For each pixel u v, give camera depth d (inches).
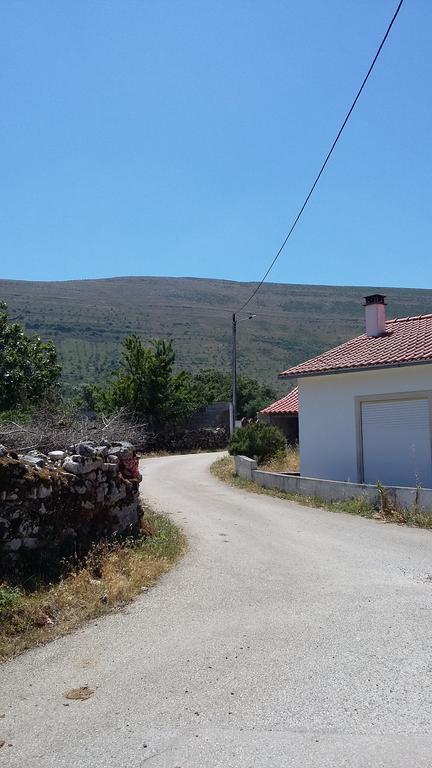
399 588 297.4
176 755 154.1
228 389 1966.0
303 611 265.4
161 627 251.4
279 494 662.5
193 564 354.3
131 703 184.5
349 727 165.2
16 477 290.8
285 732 163.6
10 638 235.9
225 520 505.0
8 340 836.0
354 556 371.2
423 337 705.6
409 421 661.9
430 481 642.8
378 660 209.3
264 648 224.2
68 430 448.8
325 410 732.7
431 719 168.1
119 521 372.2
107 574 307.7
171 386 1493.6
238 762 149.6
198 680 198.8
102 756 155.3
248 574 330.6
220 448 1600.6
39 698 190.5
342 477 713.6
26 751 159.2
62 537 319.3
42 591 276.8
